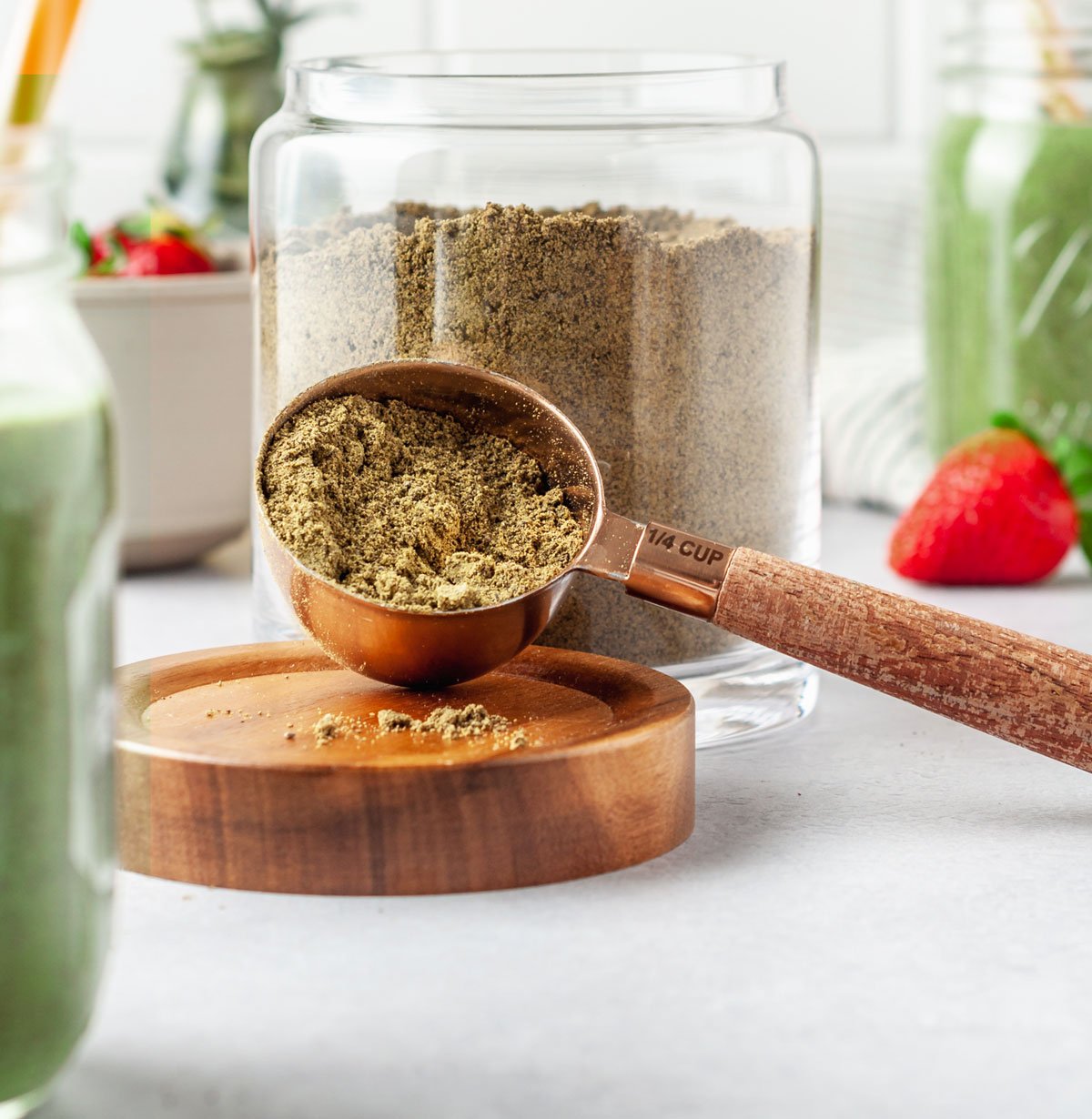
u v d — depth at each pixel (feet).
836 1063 1.67
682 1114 1.62
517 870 1.86
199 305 2.52
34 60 1.66
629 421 2.06
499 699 2.01
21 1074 1.59
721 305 2.07
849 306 3.45
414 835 1.84
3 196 1.59
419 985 1.74
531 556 2.01
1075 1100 1.64
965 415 2.81
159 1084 1.65
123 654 2.34
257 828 1.84
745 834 1.95
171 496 2.57
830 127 3.84
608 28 3.71
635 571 1.99
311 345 2.10
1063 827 1.97
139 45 3.64
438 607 1.95
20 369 1.59
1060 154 2.68
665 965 1.76
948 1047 1.68
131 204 3.67
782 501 2.14
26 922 1.59
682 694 1.98
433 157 2.05
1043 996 1.73
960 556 2.61
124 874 1.88
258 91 3.01
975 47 2.77
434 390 2.05
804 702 2.22
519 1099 1.64
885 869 1.90
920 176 3.58
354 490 2.02
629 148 2.07
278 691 2.03
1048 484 2.61
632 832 1.89
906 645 1.96
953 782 2.06
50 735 1.60
